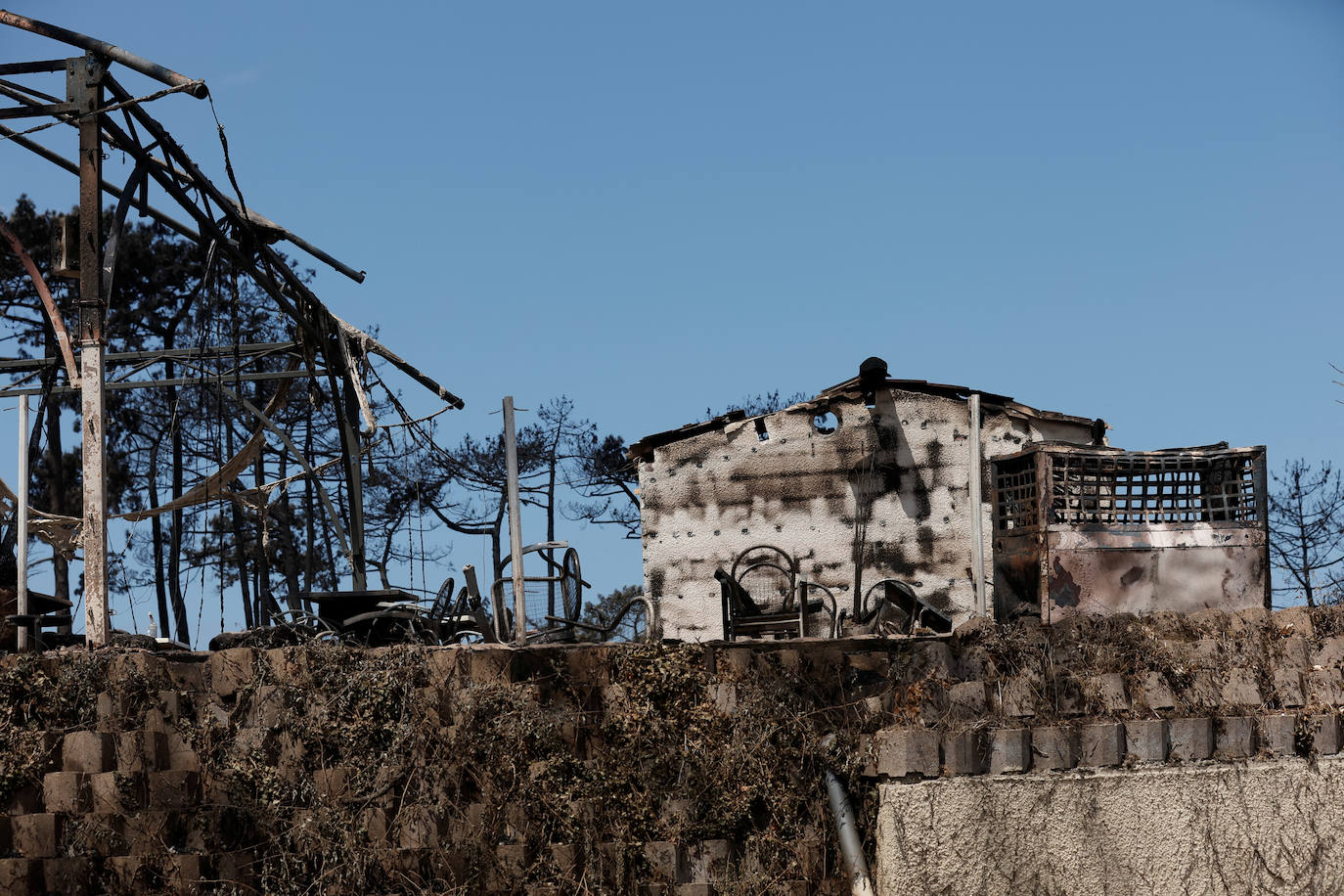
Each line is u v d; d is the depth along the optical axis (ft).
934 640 34.47
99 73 40.55
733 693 33.86
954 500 57.31
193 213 47.09
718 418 60.59
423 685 33.99
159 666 34.06
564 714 33.81
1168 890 32.99
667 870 32.76
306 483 100.27
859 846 32.65
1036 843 32.12
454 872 32.58
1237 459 38.91
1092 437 58.18
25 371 65.98
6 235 41.83
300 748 33.63
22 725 33.71
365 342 55.06
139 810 32.68
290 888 32.45
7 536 53.67
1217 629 36.83
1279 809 34.58
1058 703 34.17
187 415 94.22
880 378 58.34
